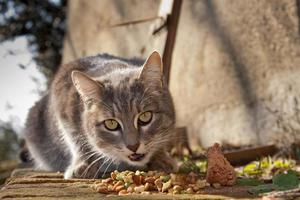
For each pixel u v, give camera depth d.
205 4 1.00
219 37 0.96
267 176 0.67
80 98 0.69
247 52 0.90
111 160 0.68
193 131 1.04
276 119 0.84
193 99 1.04
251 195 0.53
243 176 0.67
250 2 0.88
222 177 0.58
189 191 0.55
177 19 0.90
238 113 0.92
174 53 1.11
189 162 0.77
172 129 0.71
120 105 0.64
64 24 2.12
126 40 1.31
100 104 0.65
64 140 0.74
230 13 0.93
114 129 0.65
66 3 2.11
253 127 0.89
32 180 0.64
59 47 2.12
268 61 0.85
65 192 0.57
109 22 1.42
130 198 0.52
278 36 0.83
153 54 0.66
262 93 0.87
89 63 0.79
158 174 0.62
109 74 0.70
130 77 0.68
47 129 0.79
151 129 0.65
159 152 0.71
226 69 0.95
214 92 0.98
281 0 0.82
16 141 1.96
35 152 0.85
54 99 0.74
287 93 0.82
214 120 0.98
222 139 0.96
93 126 0.66
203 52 1.01
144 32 1.20
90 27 1.56
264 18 0.85
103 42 1.46
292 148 0.81
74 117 0.69
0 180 0.83
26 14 2.11
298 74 0.80
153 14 1.17
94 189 0.58
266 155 0.82
